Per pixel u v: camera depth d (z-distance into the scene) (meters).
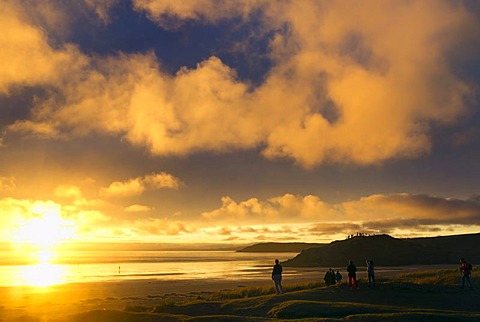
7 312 40.53
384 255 173.12
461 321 28.36
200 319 30.36
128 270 152.00
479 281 42.25
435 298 36.69
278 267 41.03
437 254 176.38
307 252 190.12
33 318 35.50
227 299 42.97
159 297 62.25
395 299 36.44
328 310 31.95
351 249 181.62
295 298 36.75
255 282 93.75
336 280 52.34
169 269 156.25
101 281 100.75
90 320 32.44
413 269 132.88
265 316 32.78
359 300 36.16
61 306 49.50
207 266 180.62
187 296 62.62
